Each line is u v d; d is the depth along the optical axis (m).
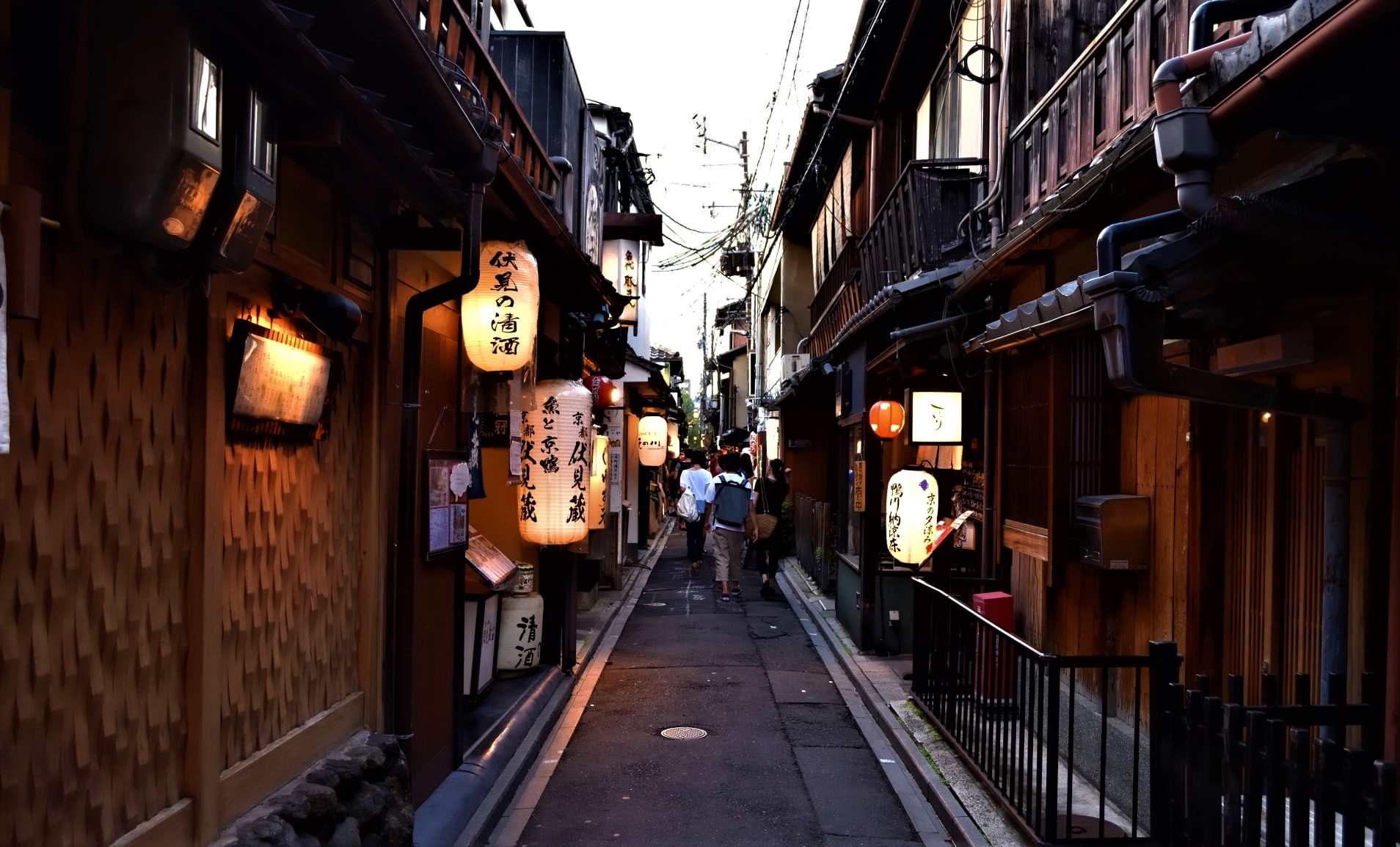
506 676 8.78
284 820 3.71
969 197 10.88
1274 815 3.40
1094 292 4.12
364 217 4.95
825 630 12.19
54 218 2.59
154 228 2.64
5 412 1.92
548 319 9.91
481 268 6.00
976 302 9.66
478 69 5.87
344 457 4.84
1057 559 6.68
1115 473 6.70
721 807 6.34
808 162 20.42
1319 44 2.70
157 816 3.15
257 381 3.66
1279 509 4.98
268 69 2.78
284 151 3.91
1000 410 8.27
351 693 4.93
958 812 5.91
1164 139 3.46
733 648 11.65
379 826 4.59
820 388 20.16
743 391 50.09
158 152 2.52
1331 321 4.48
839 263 17.97
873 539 10.73
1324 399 4.14
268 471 4.03
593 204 10.56
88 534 2.82
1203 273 4.12
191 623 3.37
